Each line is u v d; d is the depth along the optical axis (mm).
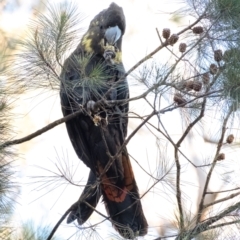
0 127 7691
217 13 6922
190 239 6652
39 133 7859
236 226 6703
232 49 6855
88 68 9234
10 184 7512
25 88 7324
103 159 9273
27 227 7363
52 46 6969
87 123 9117
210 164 7246
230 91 6719
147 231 8766
